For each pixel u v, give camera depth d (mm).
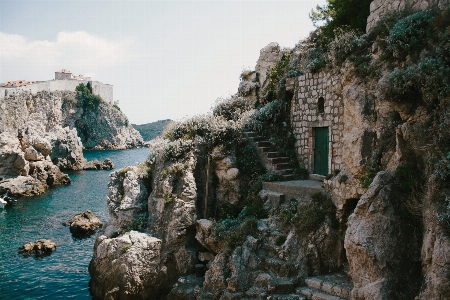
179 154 18891
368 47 14148
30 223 31625
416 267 10398
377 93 12195
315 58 19438
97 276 18469
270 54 27625
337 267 14477
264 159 20094
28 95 96875
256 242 15023
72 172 66375
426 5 12695
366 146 12852
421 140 10625
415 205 10414
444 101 10258
